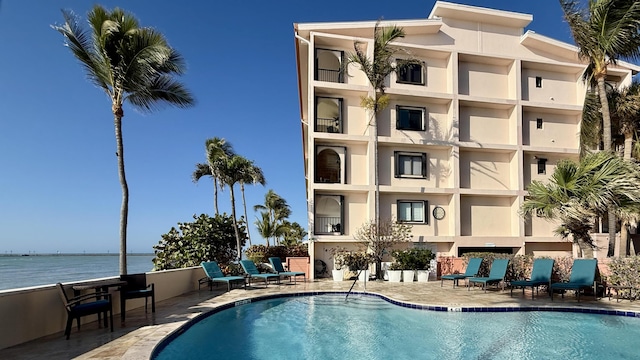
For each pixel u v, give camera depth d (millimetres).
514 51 20922
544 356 6516
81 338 6426
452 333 7988
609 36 13742
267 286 14109
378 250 16688
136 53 10812
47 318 6680
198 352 6758
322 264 18328
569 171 12234
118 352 5605
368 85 19172
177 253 17609
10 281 23797
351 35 19094
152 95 12078
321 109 20859
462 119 20547
